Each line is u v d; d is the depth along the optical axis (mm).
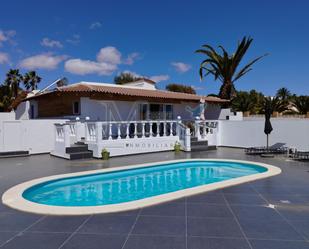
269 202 7445
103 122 16094
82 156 15734
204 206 7082
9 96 38969
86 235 5316
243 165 14414
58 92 18594
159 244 4922
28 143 17469
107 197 9227
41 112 22828
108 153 15703
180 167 14742
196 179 12078
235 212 6633
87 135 16688
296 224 5867
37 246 4855
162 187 10703
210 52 30344
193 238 5172
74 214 6465
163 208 6922
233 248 4770
